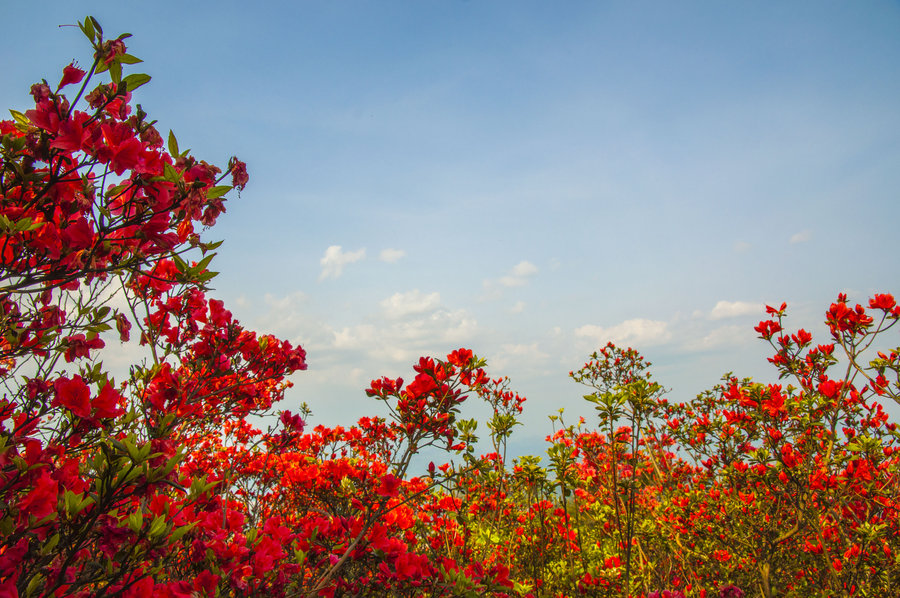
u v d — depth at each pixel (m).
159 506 1.84
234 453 3.98
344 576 2.95
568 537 4.22
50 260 1.60
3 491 1.45
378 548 2.78
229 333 2.82
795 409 3.89
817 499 3.79
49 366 2.02
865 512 3.99
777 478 3.83
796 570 4.36
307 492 3.88
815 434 4.21
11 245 1.55
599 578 3.98
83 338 2.12
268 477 4.17
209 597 1.94
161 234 1.68
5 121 1.76
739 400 4.39
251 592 2.23
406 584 2.77
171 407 2.21
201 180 1.75
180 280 1.78
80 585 1.49
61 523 1.46
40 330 1.95
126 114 1.72
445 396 3.05
